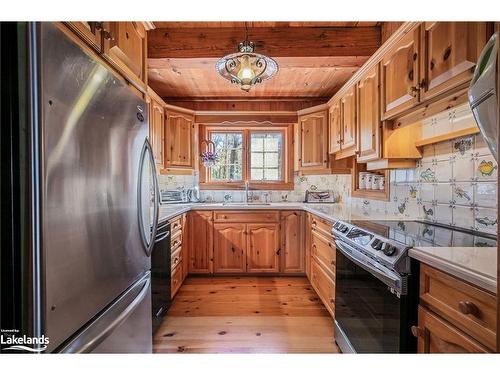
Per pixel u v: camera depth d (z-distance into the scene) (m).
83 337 0.92
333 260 2.20
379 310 1.38
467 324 0.87
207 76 3.04
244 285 3.13
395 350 1.21
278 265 3.38
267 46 2.31
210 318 2.38
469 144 1.55
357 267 1.65
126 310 1.19
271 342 2.02
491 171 1.41
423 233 1.48
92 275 0.98
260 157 3.97
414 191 2.05
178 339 2.05
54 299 0.79
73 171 0.88
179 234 2.85
